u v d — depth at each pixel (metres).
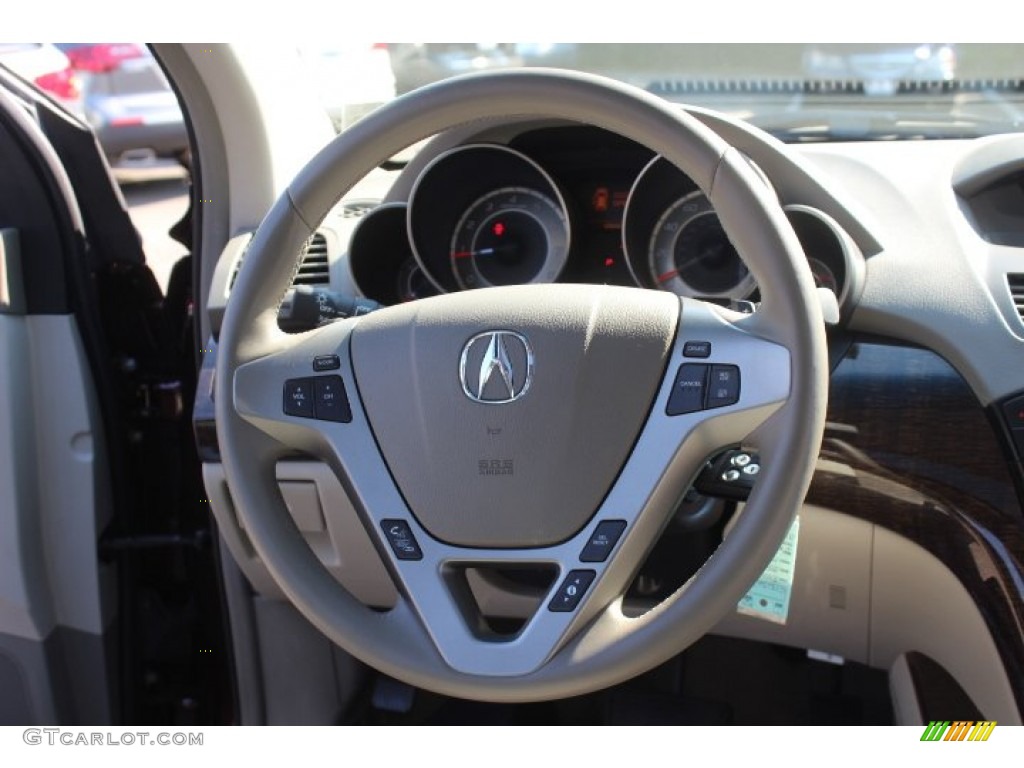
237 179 1.49
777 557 1.10
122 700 1.62
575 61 1.60
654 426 0.89
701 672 1.75
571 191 1.47
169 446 1.62
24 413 1.47
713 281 1.34
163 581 1.67
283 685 1.62
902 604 1.33
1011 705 1.21
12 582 1.50
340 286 1.49
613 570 0.89
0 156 1.38
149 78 2.46
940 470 1.24
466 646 0.89
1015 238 1.32
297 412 0.96
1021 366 1.20
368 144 0.92
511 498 0.91
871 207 1.32
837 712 1.67
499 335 0.92
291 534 0.97
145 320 1.59
